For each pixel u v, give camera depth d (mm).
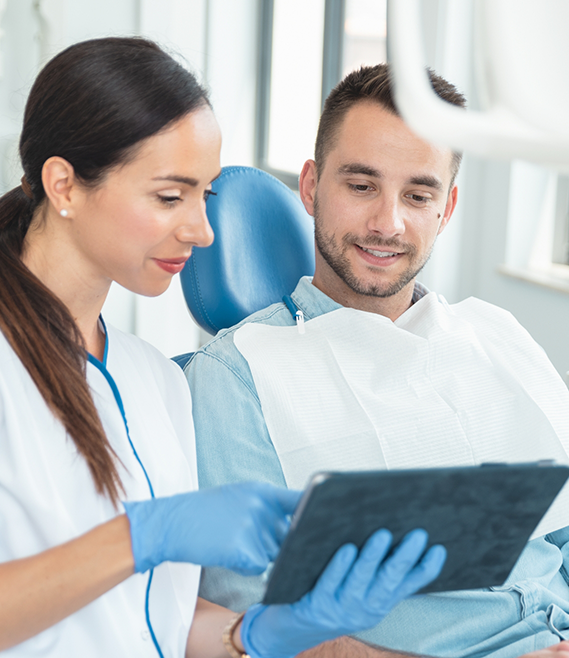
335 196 1180
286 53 3764
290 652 728
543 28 421
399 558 616
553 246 2607
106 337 950
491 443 1143
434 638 1007
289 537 580
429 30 2682
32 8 2496
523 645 994
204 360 1140
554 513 1117
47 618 675
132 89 775
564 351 2373
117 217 797
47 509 763
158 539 698
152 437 923
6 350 806
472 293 2850
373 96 1136
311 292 1251
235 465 1065
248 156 3795
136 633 816
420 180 1146
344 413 1104
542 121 401
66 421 794
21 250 869
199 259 1336
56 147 800
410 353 1155
